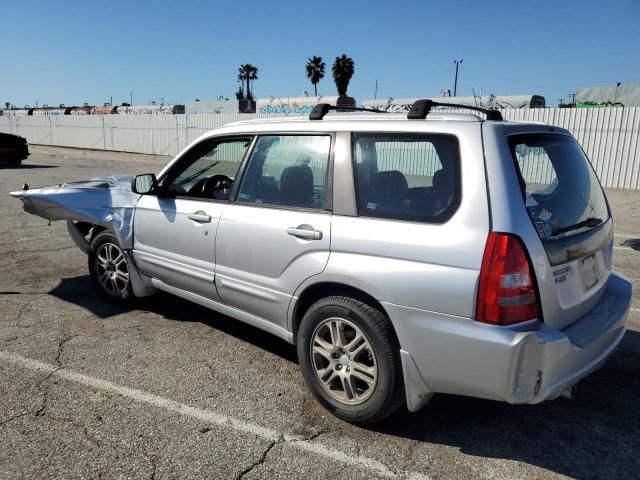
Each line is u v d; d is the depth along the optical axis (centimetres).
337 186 333
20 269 651
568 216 315
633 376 393
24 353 418
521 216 272
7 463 286
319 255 329
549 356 266
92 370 392
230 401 353
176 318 497
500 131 292
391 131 319
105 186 531
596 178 376
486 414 344
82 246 544
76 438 309
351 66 5588
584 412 347
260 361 412
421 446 309
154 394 360
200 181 435
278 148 377
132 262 491
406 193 307
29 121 4038
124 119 3334
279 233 353
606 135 1656
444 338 279
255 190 386
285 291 353
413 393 299
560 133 351
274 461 293
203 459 293
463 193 283
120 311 512
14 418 328
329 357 332
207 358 416
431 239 285
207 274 411
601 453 305
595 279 328
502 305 265
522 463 295
